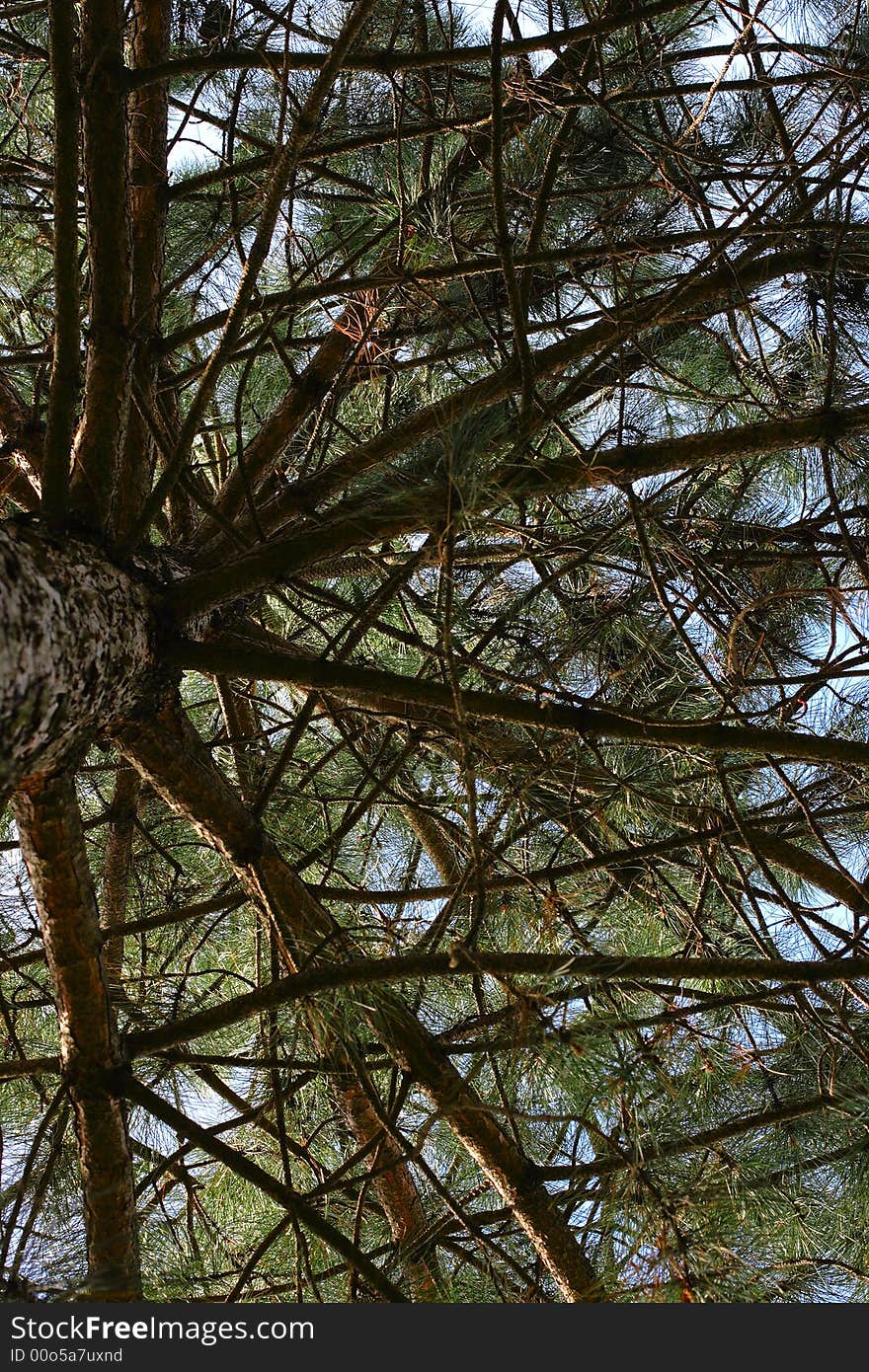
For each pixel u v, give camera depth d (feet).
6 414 8.05
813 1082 8.16
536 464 5.88
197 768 6.70
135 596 5.80
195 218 10.50
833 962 5.38
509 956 5.47
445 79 9.29
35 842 5.46
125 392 6.31
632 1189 5.80
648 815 8.72
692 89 7.37
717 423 10.48
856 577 9.78
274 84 10.61
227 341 5.94
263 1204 10.43
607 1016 5.88
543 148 9.19
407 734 8.45
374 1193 9.73
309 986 5.90
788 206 8.66
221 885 9.52
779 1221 7.16
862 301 9.34
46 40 10.32
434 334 9.68
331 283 7.32
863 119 6.89
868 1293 7.54
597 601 9.65
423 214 8.86
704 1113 7.29
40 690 4.59
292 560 6.23
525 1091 7.65
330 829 9.96
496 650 10.61
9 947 10.31
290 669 6.11
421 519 5.84
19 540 5.03
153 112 8.17
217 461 8.95
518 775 8.24
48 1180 5.82
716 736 6.15
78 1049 5.91
